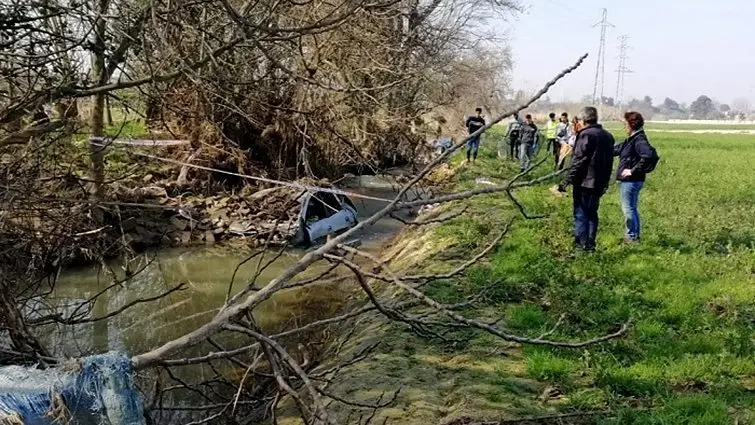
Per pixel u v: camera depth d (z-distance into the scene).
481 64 29.09
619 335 3.85
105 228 7.26
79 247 6.99
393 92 14.45
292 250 14.44
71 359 3.12
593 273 8.73
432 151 17.98
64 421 2.88
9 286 5.31
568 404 5.34
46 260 6.38
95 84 6.91
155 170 16.62
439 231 11.91
